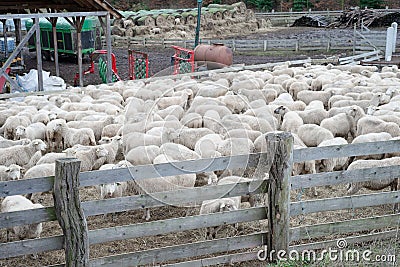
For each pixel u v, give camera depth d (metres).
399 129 10.38
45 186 5.46
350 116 11.05
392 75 17.44
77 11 19.36
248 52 32.38
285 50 32.62
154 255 5.86
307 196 8.66
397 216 6.67
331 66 19.14
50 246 5.53
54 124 10.70
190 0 61.00
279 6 59.19
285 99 13.42
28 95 14.81
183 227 5.99
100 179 5.82
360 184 7.80
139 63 22.75
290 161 6.00
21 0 19.41
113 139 9.72
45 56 33.03
